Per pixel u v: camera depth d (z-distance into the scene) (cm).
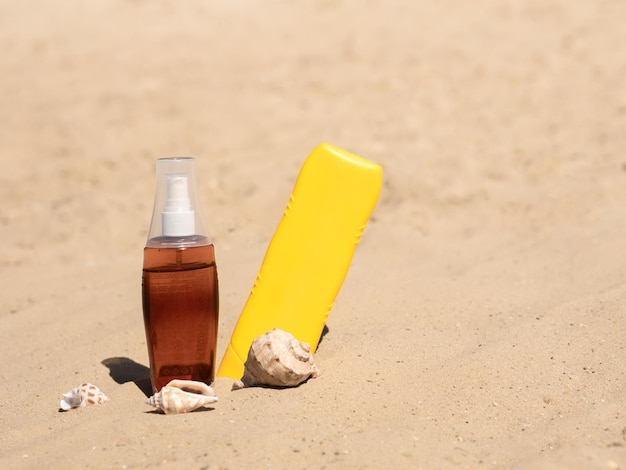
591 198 171
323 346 120
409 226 168
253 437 102
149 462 99
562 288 137
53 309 143
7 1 397
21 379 122
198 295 110
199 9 372
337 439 102
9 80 305
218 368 117
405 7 353
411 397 109
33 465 101
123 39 341
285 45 321
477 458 101
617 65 271
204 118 259
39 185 222
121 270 158
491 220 169
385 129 235
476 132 227
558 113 236
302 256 115
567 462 100
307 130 240
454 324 126
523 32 312
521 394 110
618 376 112
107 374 120
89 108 277
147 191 206
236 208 180
